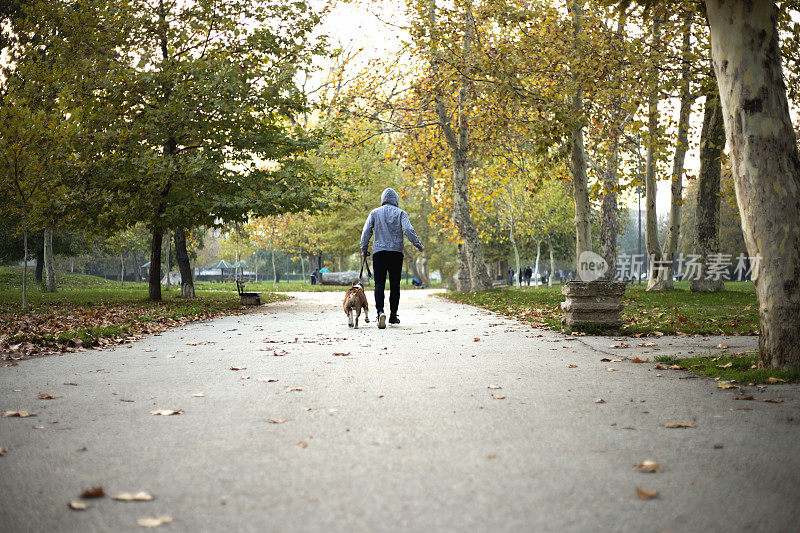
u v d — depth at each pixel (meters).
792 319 5.95
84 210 19.73
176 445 3.76
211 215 20.94
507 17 17.78
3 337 9.27
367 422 4.30
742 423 4.21
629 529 2.47
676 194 24.77
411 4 21.92
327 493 2.89
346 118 24.67
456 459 3.41
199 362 7.39
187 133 20.09
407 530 2.46
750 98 6.06
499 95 17.83
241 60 22.05
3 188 16.95
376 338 9.84
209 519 2.60
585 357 7.56
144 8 21.61
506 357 7.59
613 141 22.28
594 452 3.54
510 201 41.69
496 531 2.45
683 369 6.61
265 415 4.57
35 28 21.72
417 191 54.38
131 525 2.54
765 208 6.01
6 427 4.24
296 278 123.19
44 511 2.71
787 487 2.96
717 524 2.53
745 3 6.06
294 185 21.14
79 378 6.27
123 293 30.42
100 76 20.06
